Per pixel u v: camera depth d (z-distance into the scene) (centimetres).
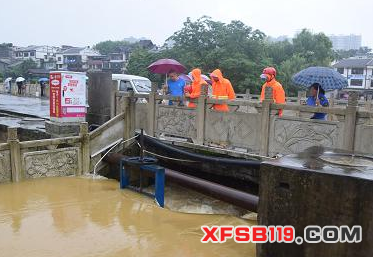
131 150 867
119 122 848
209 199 761
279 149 651
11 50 7788
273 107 652
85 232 507
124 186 713
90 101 1042
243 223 587
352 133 568
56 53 6781
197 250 469
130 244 475
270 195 399
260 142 672
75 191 686
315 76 697
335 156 445
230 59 3047
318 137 607
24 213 566
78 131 891
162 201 651
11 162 700
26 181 717
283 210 389
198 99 759
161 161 845
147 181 754
